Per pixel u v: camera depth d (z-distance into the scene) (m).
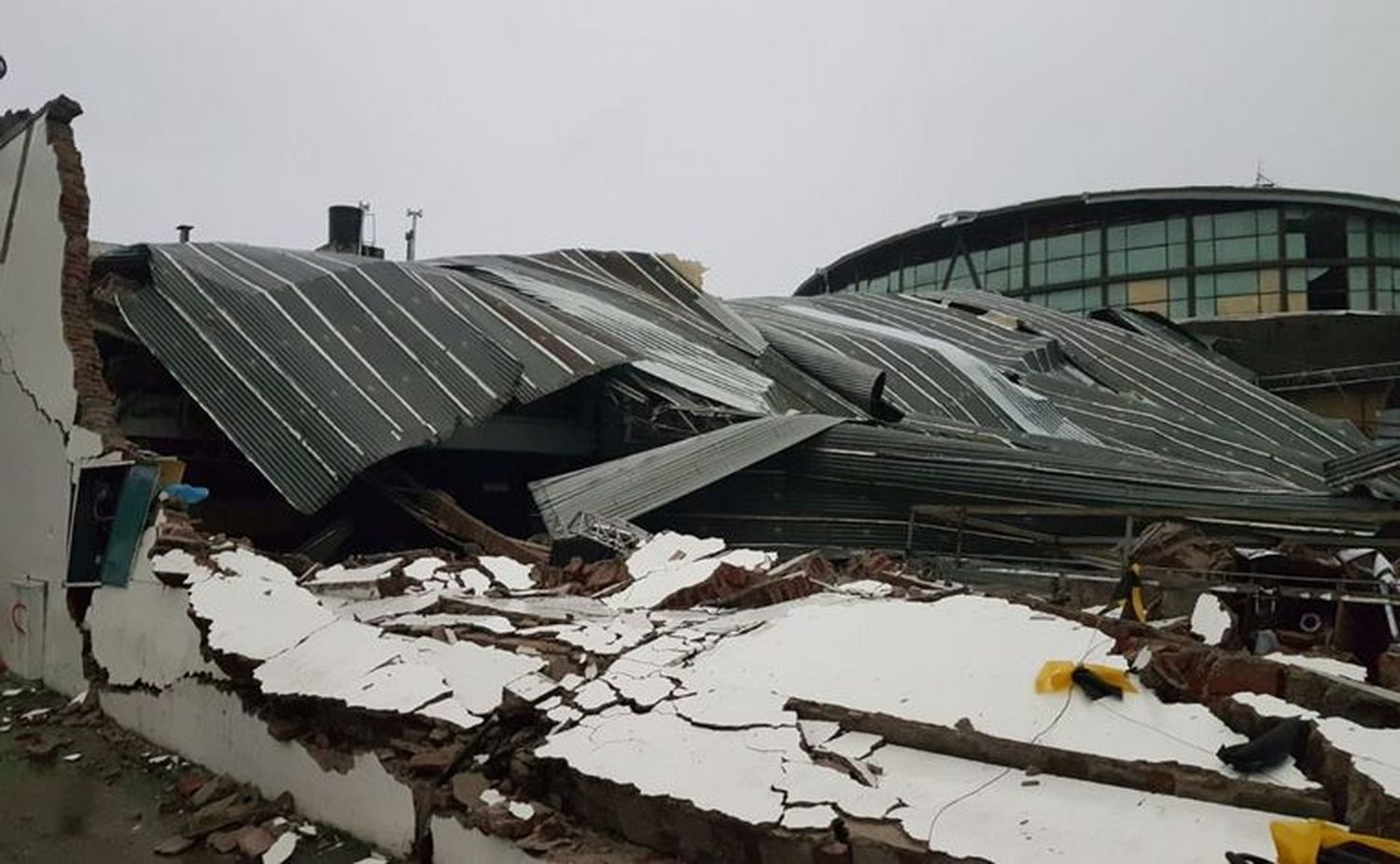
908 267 45.03
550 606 8.16
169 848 5.98
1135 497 14.41
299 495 13.22
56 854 6.01
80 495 9.49
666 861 4.49
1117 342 26.91
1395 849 3.35
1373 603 8.62
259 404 14.19
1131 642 5.33
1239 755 4.04
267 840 5.94
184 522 8.52
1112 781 4.19
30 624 10.19
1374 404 29.78
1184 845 3.64
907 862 3.82
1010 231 40.62
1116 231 37.72
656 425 17.27
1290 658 6.95
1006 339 25.77
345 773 5.93
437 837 5.29
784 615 6.82
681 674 5.69
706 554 9.75
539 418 17.73
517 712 5.57
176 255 16.81
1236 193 35.00
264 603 7.37
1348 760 3.81
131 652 8.32
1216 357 29.83
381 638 6.66
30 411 10.71
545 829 4.84
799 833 4.05
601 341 18.80
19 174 11.43
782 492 15.29
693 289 25.20
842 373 20.14
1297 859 3.41
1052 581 12.05
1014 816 3.95
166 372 15.52
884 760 4.58
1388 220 34.06
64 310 10.16
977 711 4.79
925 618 6.16
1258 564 10.32
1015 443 16.52
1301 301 34.25
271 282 16.77
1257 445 19.59
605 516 13.52
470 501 17.92
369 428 14.32
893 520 15.11
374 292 17.44
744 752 4.71
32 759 7.70
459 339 16.97
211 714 7.16
